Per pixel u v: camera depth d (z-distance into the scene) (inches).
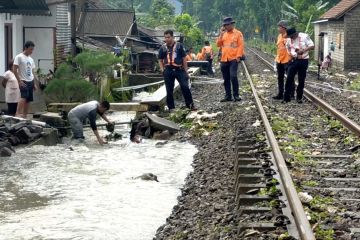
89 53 1578.5
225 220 566.3
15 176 790.5
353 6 3304.6
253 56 5004.9
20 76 1115.3
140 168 845.8
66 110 1256.2
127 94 1742.1
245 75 2524.6
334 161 794.8
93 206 652.1
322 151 859.4
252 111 1295.5
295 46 1416.1
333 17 3420.3
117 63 1753.2
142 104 1314.0
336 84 2253.9
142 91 2082.9
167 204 661.9
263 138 943.0
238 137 935.7
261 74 2664.9
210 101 1566.2
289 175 625.3
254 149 842.8
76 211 634.2
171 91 1360.7
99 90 1525.6
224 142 998.4
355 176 713.0
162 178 786.2
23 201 672.4
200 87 2076.8
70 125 1109.1
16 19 1834.4
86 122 1251.2
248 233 504.7
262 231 514.9
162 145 1042.7
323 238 493.0
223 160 854.5
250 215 557.9
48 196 694.5
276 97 1539.1
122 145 1043.3
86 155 940.6
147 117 1131.3
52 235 556.4
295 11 5201.8
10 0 1574.8
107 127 1107.3
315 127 1082.7
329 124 1111.0
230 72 1494.8
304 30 4781.0
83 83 1348.4
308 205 585.6
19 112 1123.3
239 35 1483.8
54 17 1995.6
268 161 745.6
